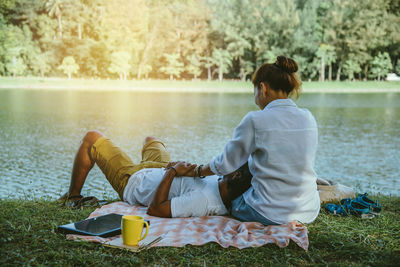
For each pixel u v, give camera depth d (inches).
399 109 1304.1
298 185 98.1
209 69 2851.9
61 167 423.5
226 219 103.6
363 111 1231.5
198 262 82.0
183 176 108.7
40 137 636.7
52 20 2736.2
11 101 1327.5
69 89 2214.6
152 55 2783.0
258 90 101.7
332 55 2711.6
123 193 118.6
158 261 82.1
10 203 125.7
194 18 2797.7
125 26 2696.9
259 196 100.0
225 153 99.2
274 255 86.4
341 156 536.7
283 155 95.8
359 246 91.2
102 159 121.3
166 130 757.9
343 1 2687.0
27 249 84.4
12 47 2493.8
